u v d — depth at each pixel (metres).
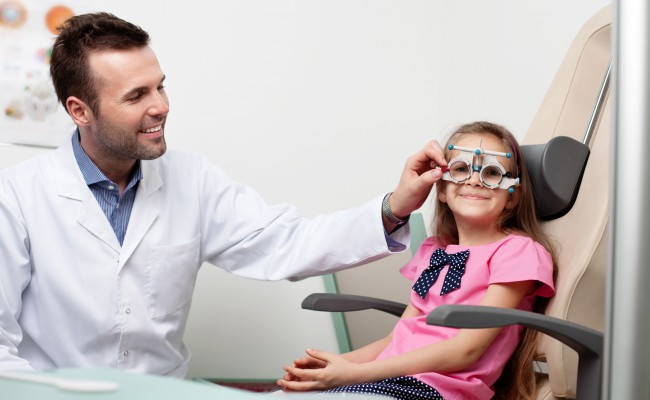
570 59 1.56
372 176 2.49
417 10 2.55
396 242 1.55
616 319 0.78
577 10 1.95
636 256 0.77
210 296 2.30
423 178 1.43
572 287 1.25
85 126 1.53
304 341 2.35
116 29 1.52
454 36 2.49
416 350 1.30
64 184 1.52
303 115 2.43
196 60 2.33
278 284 2.35
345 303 1.49
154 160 1.64
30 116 2.15
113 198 1.58
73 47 1.49
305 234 1.62
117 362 1.54
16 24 2.15
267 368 2.32
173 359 1.64
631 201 0.77
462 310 1.06
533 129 1.57
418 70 2.55
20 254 1.50
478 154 1.42
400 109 2.53
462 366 1.29
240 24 2.38
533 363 1.45
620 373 0.78
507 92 2.21
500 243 1.41
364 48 2.50
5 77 2.13
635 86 0.76
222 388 0.62
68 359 1.53
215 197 1.69
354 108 2.48
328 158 2.45
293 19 2.44
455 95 2.47
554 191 1.39
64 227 1.50
